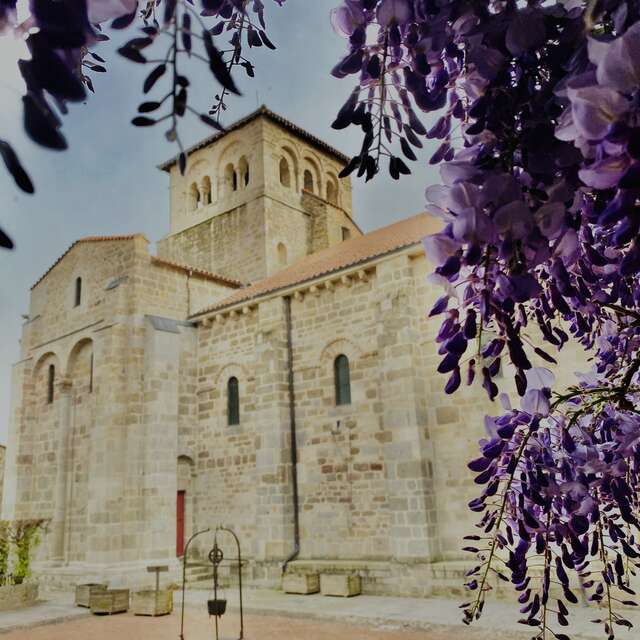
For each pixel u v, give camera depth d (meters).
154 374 19.16
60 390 21.52
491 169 1.50
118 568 17.02
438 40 1.57
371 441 15.78
